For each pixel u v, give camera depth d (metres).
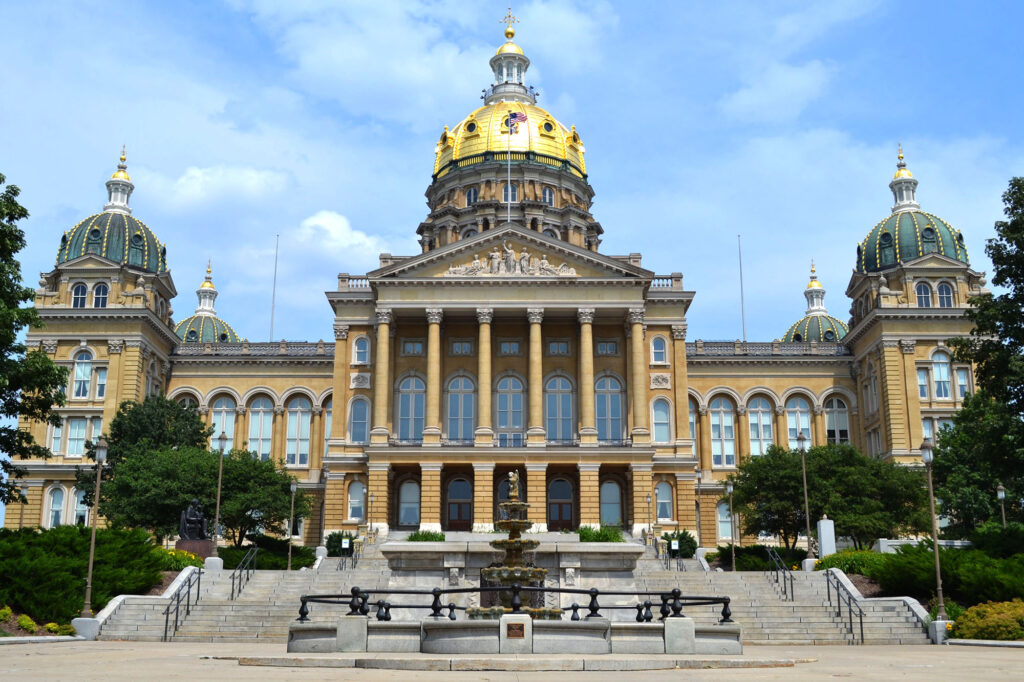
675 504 71.88
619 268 72.00
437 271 72.69
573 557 38.38
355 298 75.62
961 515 62.06
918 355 77.62
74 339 77.94
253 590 44.16
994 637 33.59
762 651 30.02
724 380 87.38
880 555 45.56
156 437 69.12
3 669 19.72
